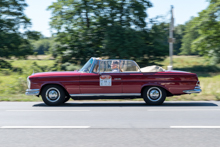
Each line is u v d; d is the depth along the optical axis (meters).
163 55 32.50
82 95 9.00
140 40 30.95
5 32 36.22
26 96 11.85
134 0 32.72
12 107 8.75
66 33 33.22
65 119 6.64
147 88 9.09
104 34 31.80
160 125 5.93
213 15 33.31
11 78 16.17
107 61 9.10
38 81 8.94
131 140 4.71
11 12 37.31
